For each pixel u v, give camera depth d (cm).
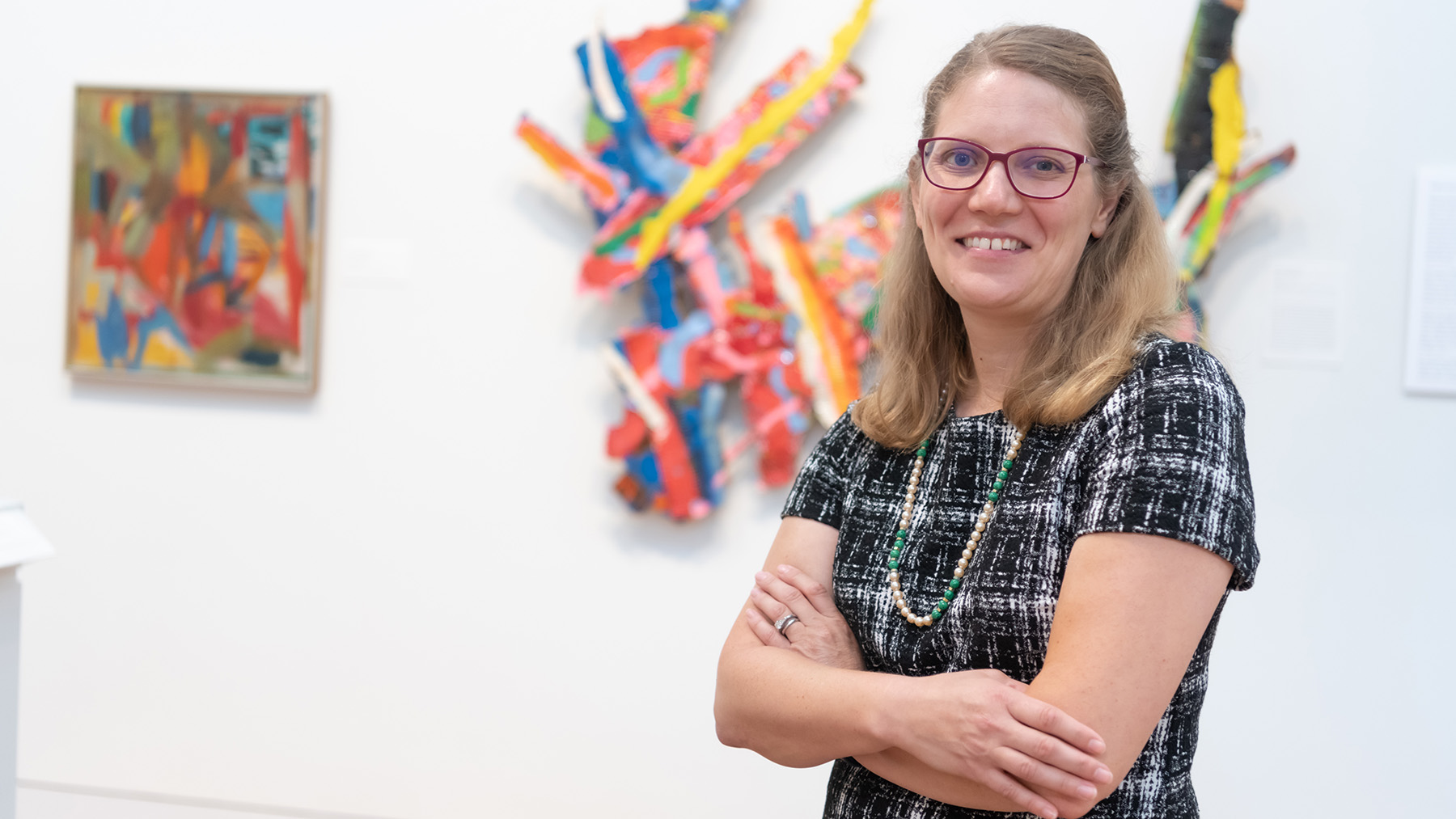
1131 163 124
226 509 315
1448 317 274
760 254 290
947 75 128
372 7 308
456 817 308
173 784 317
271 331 307
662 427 291
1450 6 274
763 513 297
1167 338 116
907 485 130
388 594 310
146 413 317
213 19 313
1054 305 124
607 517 303
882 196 285
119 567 318
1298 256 280
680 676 301
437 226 307
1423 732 278
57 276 319
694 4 289
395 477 310
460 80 306
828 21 293
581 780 304
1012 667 113
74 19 318
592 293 299
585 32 302
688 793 301
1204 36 273
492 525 307
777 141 286
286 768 313
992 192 118
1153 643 102
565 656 305
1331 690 281
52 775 321
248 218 307
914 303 137
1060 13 285
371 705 311
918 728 109
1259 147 275
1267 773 284
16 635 170
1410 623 278
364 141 308
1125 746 102
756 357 288
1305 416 281
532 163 304
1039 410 117
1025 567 112
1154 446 106
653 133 289
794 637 130
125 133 309
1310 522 281
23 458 321
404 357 309
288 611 313
